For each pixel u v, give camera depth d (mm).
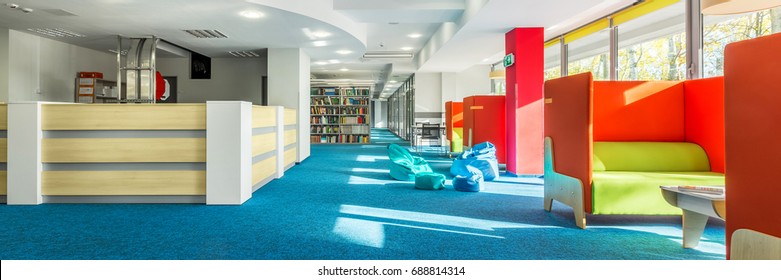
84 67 10984
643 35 7641
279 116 7617
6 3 6652
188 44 10062
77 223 4219
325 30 8531
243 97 12898
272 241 3590
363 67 17219
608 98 4895
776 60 2010
